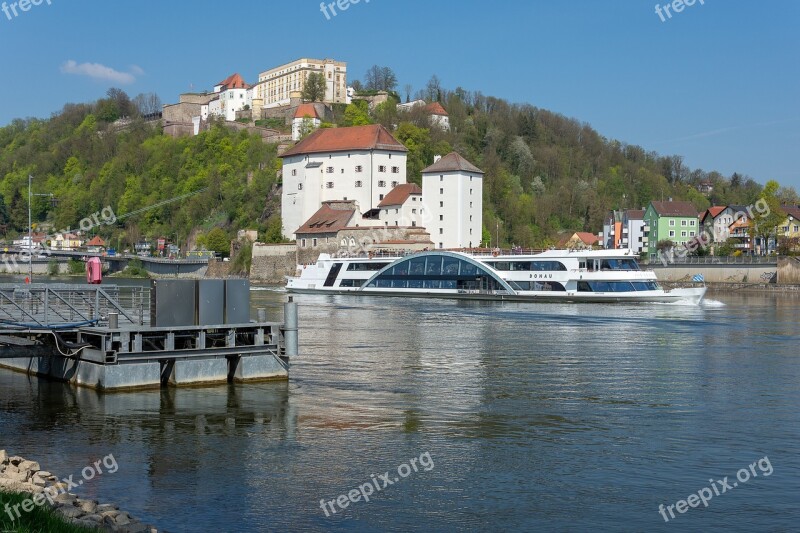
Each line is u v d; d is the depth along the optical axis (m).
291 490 23.69
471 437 29.56
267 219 193.00
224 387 37.47
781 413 33.72
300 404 34.50
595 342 56.97
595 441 29.17
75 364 37.62
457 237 156.12
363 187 169.25
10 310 45.50
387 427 30.91
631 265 95.88
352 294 115.94
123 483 24.06
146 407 33.28
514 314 80.56
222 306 38.31
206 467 25.66
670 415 33.28
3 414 31.94
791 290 126.81
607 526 21.45
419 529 21.02
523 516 22.00
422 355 49.94
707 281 143.25
